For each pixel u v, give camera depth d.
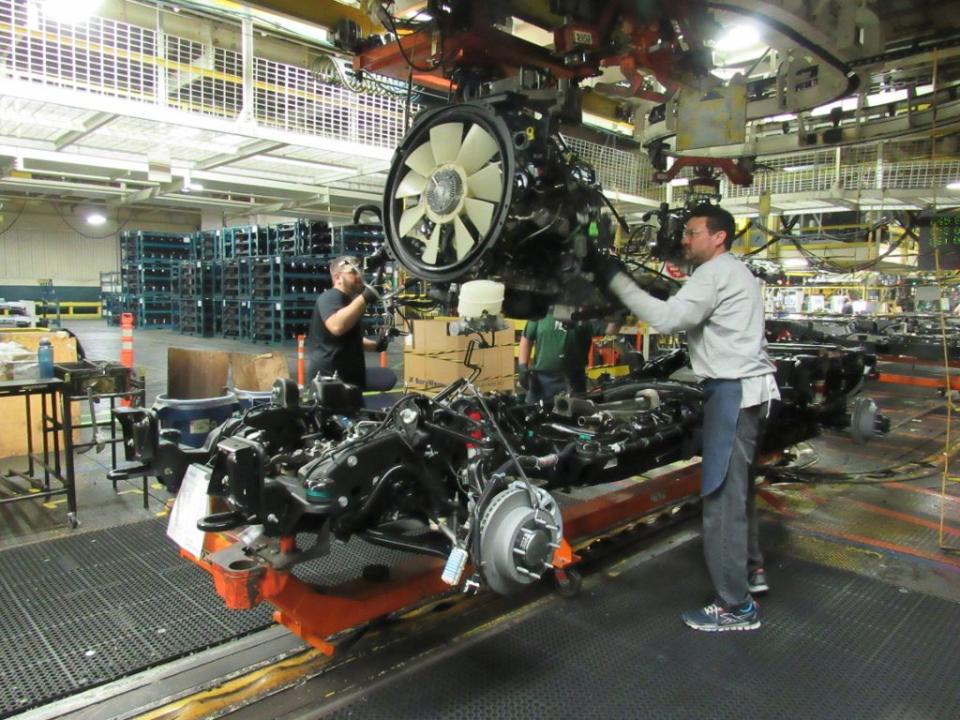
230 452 2.15
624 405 3.62
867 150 8.20
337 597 2.46
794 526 4.18
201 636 2.77
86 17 5.22
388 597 2.59
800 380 4.31
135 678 2.48
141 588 3.20
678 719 2.27
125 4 5.42
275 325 13.98
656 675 2.53
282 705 2.32
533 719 2.25
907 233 8.00
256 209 14.12
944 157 6.62
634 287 2.82
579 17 2.97
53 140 6.88
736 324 2.76
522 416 3.31
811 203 8.79
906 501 4.72
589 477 3.10
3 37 4.89
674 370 4.66
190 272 17.19
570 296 3.00
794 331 7.07
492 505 2.21
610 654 2.67
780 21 3.26
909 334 9.68
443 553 2.46
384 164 7.75
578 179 2.87
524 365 5.21
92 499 4.56
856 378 5.01
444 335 5.79
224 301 15.78
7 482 4.74
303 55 6.46
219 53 6.00
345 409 2.98
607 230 2.96
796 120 5.77
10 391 3.82
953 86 4.75
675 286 3.92
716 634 2.83
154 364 11.14
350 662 2.59
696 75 3.52
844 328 9.55
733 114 3.99
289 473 2.47
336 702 2.33
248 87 6.07
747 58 6.11
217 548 2.64
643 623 2.93
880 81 5.43
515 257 2.77
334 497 2.27
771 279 7.79
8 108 5.61
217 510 2.48
